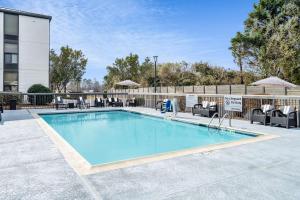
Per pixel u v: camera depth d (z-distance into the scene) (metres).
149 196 3.10
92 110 15.16
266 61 19.75
